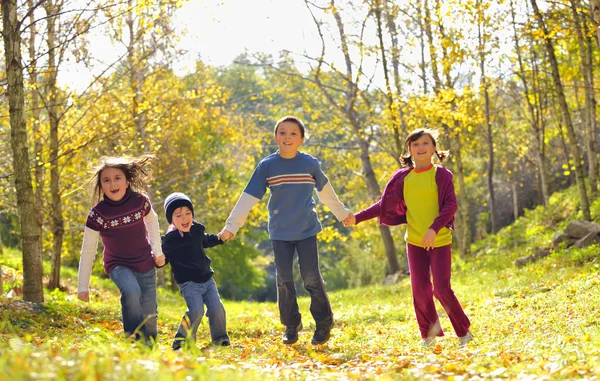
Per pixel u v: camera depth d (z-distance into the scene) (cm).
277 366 502
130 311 577
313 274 683
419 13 2031
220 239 673
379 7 2006
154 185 2442
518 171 3956
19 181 991
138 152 1762
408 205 683
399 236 3631
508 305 1008
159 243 614
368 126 2434
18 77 970
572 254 1445
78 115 1620
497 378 406
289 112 2812
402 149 2095
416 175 683
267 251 6272
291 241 683
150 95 1811
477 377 408
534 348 548
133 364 349
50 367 319
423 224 677
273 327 1118
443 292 671
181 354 457
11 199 1600
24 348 376
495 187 4184
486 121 2645
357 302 1648
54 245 1594
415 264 687
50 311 931
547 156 3528
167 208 652
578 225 1568
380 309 1295
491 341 650
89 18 1195
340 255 5078
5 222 2638
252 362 499
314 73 2541
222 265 4125
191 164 2652
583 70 2130
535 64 2380
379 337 825
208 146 3173
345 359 574
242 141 3162
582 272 1173
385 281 2538
